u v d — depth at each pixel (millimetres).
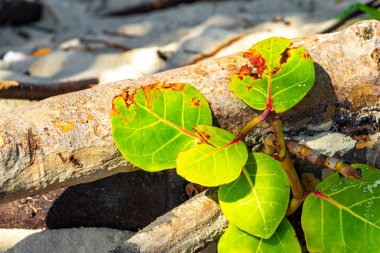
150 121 1258
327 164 1239
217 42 1867
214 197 1273
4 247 1361
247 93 1281
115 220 1400
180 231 1253
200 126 1256
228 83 1304
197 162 1220
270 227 1226
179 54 1854
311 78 1280
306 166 1307
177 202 1354
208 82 1304
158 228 1245
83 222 1404
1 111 1611
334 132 1336
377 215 1230
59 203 1395
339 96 1326
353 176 1227
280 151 1249
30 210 1400
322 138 1326
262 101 1273
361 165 1269
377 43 1319
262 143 1306
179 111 1269
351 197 1245
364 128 1336
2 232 1391
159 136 1255
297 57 1294
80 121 1250
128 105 1257
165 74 1324
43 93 1657
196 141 1254
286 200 1238
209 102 1289
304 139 1326
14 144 1208
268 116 1265
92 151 1248
